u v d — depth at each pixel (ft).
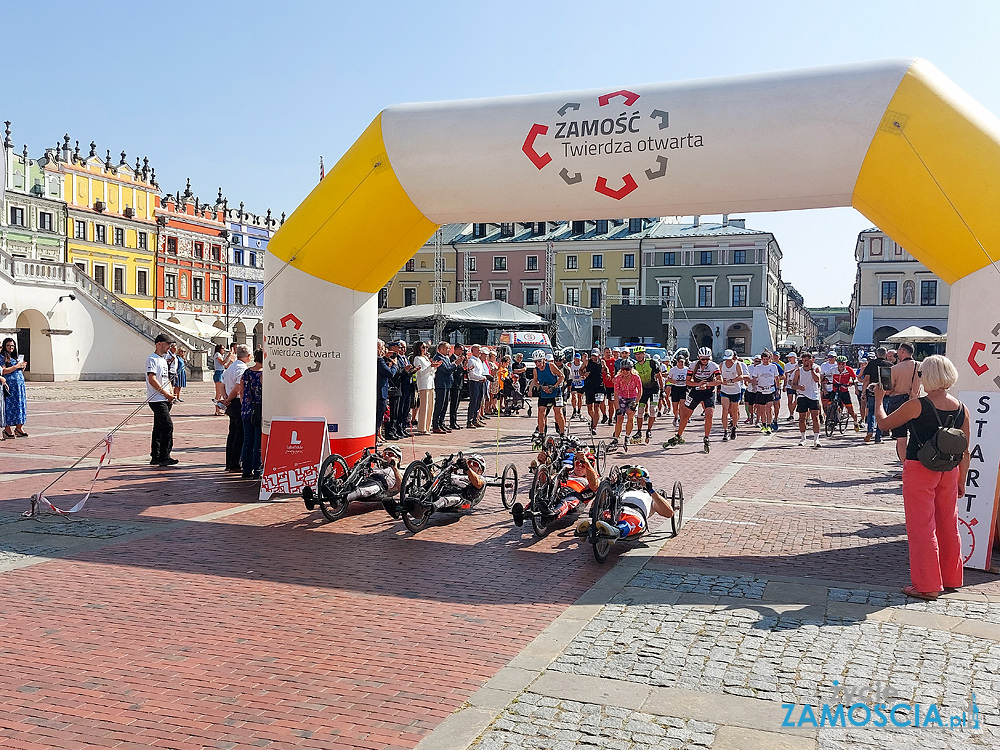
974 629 17.88
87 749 12.36
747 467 42.70
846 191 26.02
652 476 39.32
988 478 22.79
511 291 229.45
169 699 14.16
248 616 18.57
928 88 24.12
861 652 16.49
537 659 15.99
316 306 32.37
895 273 190.90
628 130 26.86
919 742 12.75
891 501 32.96
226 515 29.25
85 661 15.80
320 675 15.24
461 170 29.09
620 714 13.61
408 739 12.73
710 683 14.90
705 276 214.90
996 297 23.52
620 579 21.71
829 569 22.76
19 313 118.93
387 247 32.17
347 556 23.93
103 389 106.73
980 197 23.18
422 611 19.06
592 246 222.89
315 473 31.86
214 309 192.34
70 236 155.84
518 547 25.26
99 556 23.57
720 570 22.65
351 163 30.81
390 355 51.70
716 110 26.02
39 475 36.94
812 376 52.39
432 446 50.21
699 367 49.03
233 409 38.50
